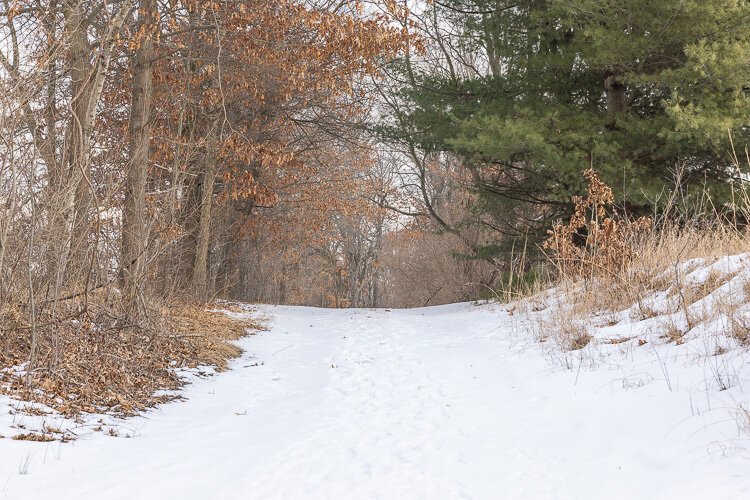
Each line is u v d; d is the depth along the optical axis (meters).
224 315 15.89
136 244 10.99
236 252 27.52
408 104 21.83
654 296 9.95
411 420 7.07
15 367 7.52
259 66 15.95
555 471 5.11
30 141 8.32
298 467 5.47
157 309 11.09
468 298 30.61
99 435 6.15
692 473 4.54
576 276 12.30
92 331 9.18
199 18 14.39
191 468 5.37
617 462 5.06
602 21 15.51
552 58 16.81
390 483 5.07
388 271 49.84
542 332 10.46
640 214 16.31
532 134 14.70
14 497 4.40
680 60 15.23
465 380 8.97
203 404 8.11
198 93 17.34
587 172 12.29
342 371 10.24
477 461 5.50
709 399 5.73
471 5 19.06
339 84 16.08
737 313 7.22
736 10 13.70
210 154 17.61
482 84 18.58
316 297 50.50
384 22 14.59
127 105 15.84
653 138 15.56
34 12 10.94
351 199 30.20
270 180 24.48
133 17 14.30
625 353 7.98
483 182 19.94
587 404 6.71
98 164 10.80
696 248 10.91
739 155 14.88
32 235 7.77
